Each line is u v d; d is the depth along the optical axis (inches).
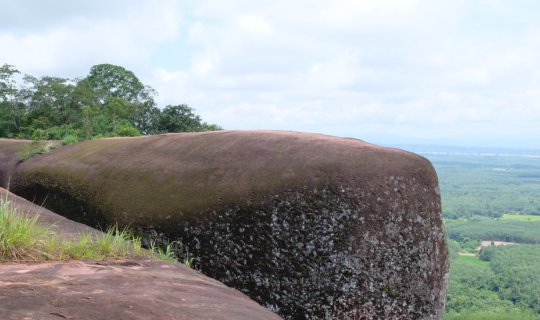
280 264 186.5
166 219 210.8
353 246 181.6
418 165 196.9
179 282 117.0
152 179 232.1
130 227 222.5
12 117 1058.7
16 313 80.4
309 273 183.2
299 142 207.2
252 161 205.9
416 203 192.1
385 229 185.5
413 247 190.4
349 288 181.6
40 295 89.9
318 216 184.1
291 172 191.9
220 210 197.9
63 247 136.8
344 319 181.9
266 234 188.7
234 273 193.2
